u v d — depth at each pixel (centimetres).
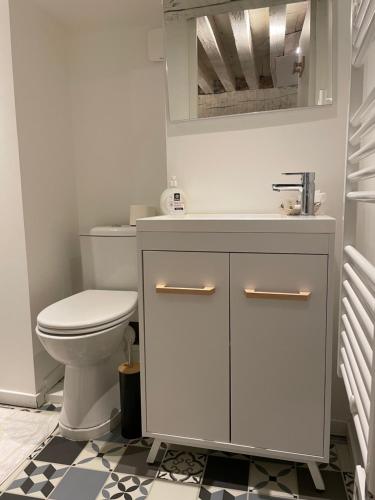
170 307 119
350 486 119
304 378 111
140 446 139
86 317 133
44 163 171
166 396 123
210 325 116
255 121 143
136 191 194
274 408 114
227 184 149
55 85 181
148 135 189
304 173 125
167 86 151
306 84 136
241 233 111
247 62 142
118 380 161
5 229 158
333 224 104
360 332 75
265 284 111
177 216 140
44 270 170
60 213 184
